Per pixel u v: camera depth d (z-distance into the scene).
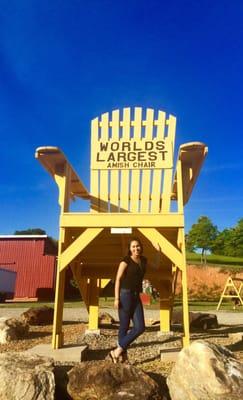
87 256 7.04
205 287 31.39
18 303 22.16
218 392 3.31
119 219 5.64
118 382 3.55
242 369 3.58
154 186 6.13
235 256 72.81
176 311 9.75
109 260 7.18
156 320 9.79
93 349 5.89
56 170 6.00
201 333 7.79
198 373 3.50
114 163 6.22
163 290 7.66
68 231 5.96
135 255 4.80
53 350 5.17
